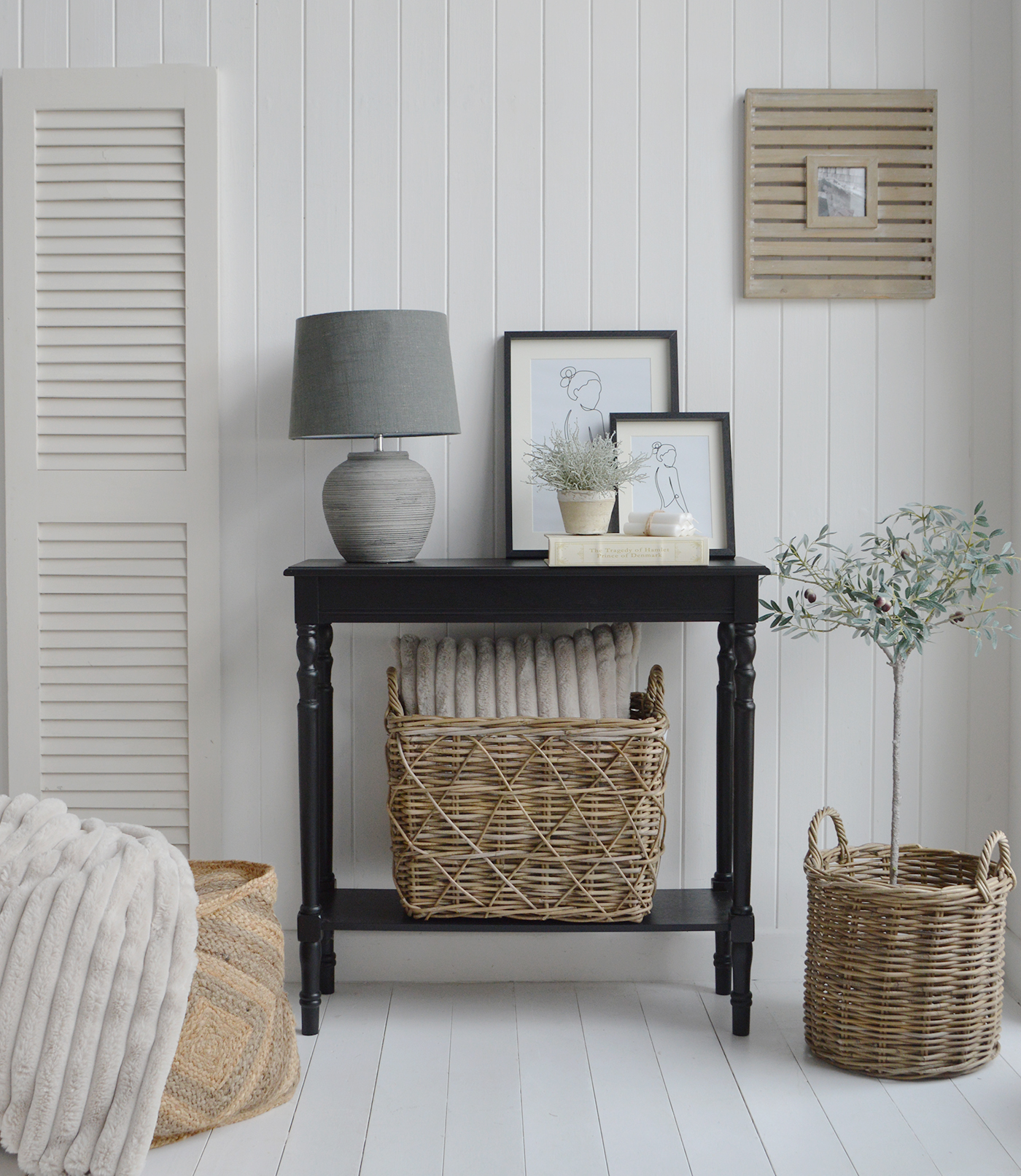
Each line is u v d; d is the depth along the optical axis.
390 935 2.33
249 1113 1.75
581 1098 1.82
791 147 2.29
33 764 2.34
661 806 2.05
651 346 2.30
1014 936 2.29
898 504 2.34
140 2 2.28
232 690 2.34
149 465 2.32
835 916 1.91
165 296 2.31
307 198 2.30
